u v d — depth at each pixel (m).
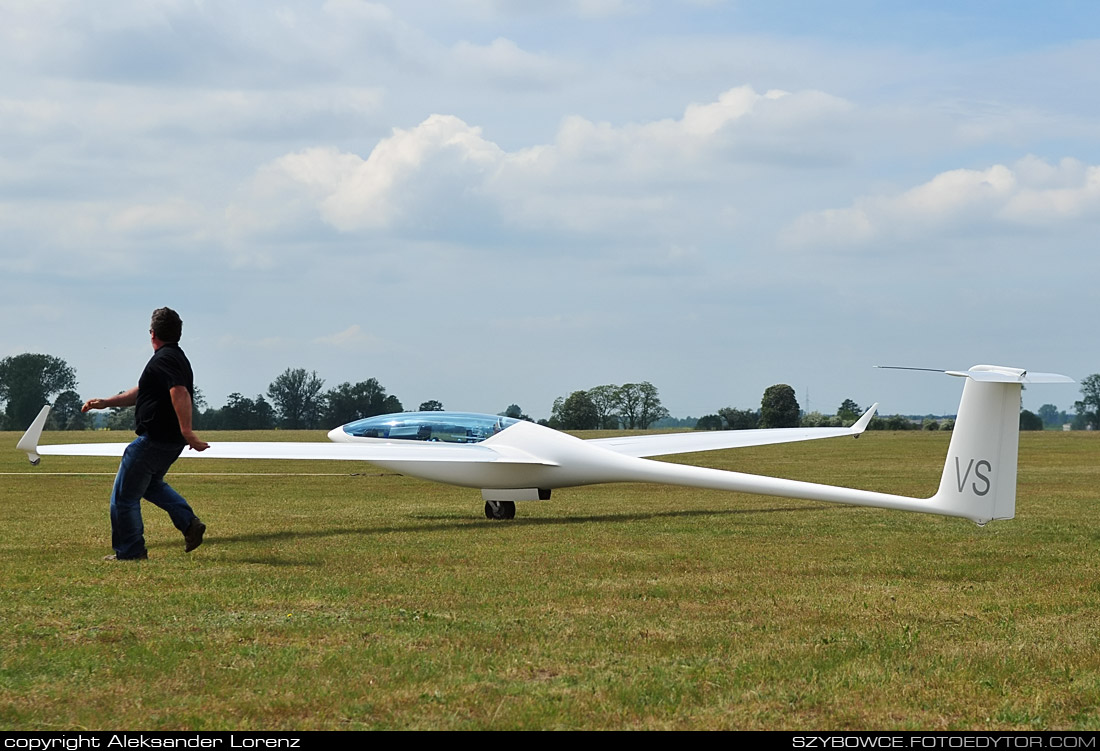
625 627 7.81
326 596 9.03
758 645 7.24
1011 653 7.05
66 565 10.90
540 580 10.13
